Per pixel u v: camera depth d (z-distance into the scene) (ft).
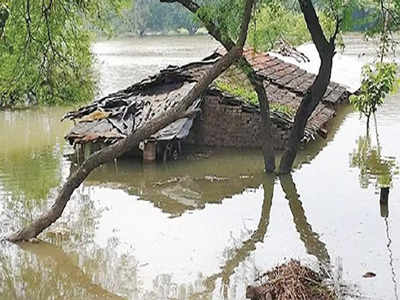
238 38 44.11
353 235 41.37
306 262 36.78
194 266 37.50
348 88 94.38
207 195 51.47
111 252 39.91
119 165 60.59
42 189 53.26
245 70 51.60
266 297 31.63
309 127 64.80
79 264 38.27
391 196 49.14
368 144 66.69
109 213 47.42
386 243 39.75
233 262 37.83
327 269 35.53
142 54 178.09
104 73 129.80
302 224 43.93
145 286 35.12
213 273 36.42
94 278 36.45
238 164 60.03
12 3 47.96
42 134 75.66
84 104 83.66
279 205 48.24
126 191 53.11
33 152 66.80
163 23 231.91
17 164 61.82
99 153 41.52
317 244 40.09
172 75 69.92
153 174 57.67
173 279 35.91
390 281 34.01
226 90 66.18
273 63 89.71
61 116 86.53
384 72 72.28
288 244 40.29
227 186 53.57
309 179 54.60
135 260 38.60
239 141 66.13
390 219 44.14
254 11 46.47
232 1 45.93
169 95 67.05
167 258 38.75
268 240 41.14
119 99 68.85
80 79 58.59
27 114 88.22
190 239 41.75
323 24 52.60
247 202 49.24
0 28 48.14
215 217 46.09
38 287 35.50
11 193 52.16
